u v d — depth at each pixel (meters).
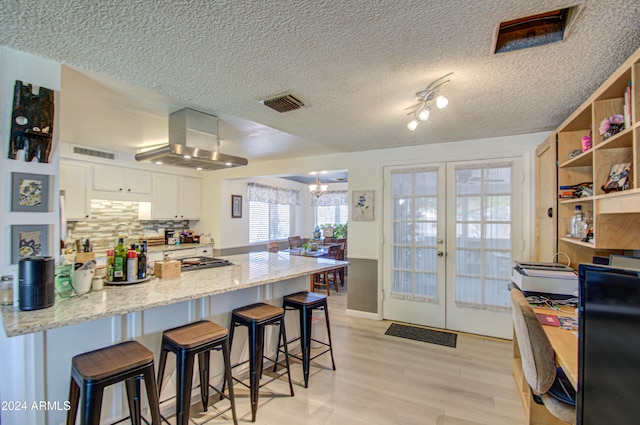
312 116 2.57
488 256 3.46
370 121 2.72
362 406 2.18
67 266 1.74
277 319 2.29
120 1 1.16
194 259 3.15
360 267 4.16
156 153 2.52
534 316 1.49
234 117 2.82
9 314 1.43
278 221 7.20
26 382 1.49
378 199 4.04
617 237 1.77
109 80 2.07
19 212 1.62
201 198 5.70
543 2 1.17
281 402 2.23
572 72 1.77
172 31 1.36
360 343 3.27
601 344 0.73
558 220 2.48
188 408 1.72
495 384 2.47
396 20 1.28
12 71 1.57
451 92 2.07
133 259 2.09
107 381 1.39
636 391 0.67
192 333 1.85
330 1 1.16
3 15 1.24
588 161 2.22
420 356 2.97
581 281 0.77
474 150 3.49
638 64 1.36
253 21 1.29
